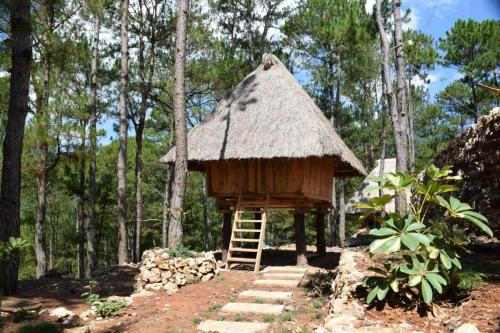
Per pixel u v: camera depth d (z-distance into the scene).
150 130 28.19
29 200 27.31
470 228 8.62
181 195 9.95
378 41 21.88
